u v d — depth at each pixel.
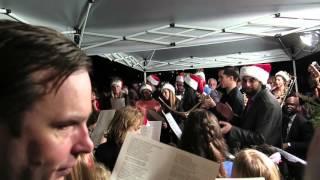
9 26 0.40
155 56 7.61
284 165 2.81
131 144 1.27
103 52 5.16
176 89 7.20
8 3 3.17
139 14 4.11
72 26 3.98
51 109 0.39
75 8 3.54
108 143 2.67
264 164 1.78
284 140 4.00
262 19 4.62
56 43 0.40
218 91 6.00
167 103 5.68
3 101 0.37
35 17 3.60
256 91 3.40
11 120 0.38
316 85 3.40
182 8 4.08
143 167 1.24
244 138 2.96
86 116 0.42
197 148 2.09
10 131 0.38
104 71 8.66
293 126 3.88
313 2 4.15
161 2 3.81
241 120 3.34
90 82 0.43
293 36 6.24
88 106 0.42
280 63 7.64
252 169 1.75
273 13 4.49
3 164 0.39
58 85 0.39
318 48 6.12
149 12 4.09
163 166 1.21
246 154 1.83
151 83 7.80
